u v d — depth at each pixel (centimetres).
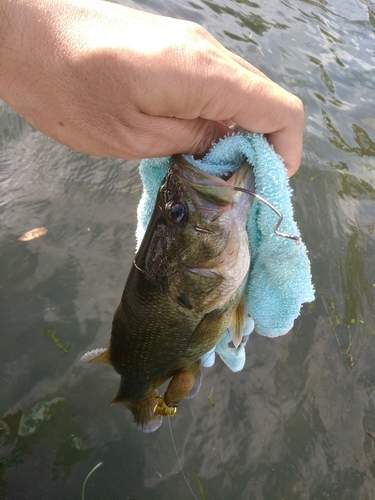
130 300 35
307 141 107
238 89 23
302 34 142
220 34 125
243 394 68
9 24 21
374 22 167
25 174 85
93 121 23
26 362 66
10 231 78
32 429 61
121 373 41
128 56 21
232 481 61
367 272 88
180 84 22
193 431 64
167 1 128
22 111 24
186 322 34
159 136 25
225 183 28
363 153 111
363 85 131
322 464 64
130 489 58
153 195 34
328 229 92
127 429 63
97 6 22
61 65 22
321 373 73
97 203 85
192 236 30
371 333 80
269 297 34
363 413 71
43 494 56
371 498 63
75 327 71
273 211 28
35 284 74
